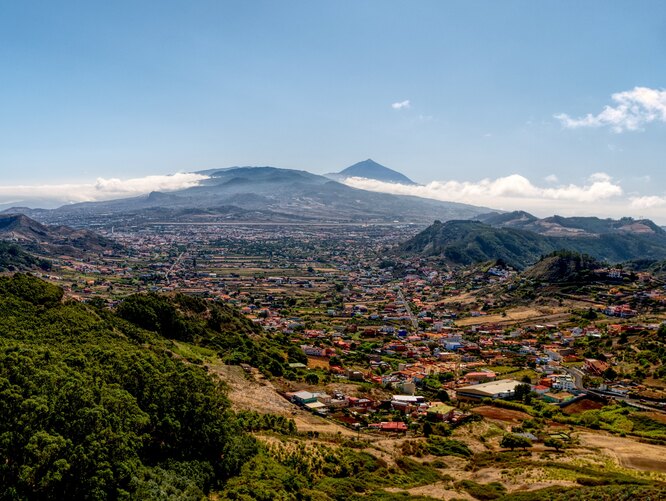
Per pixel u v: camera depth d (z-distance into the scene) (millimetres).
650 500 64188
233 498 65750
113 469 55188
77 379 61438
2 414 51750
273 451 85125
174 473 65125
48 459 50594
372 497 75438
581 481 83000
